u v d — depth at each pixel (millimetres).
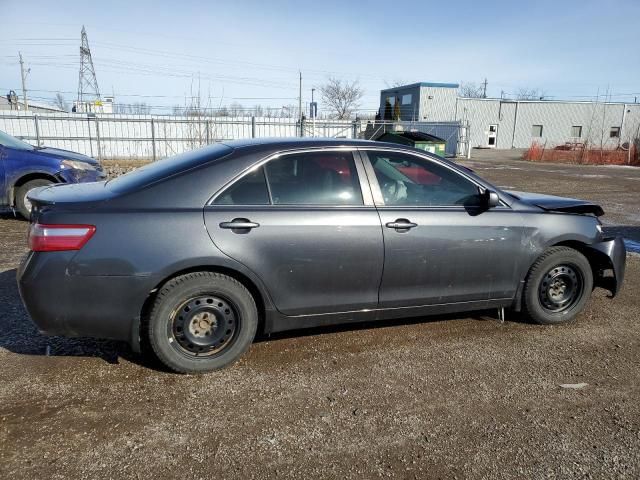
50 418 2818
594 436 2783
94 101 39250
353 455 2584
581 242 4277
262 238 3330
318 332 4094
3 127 24641
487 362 3646
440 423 2881
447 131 33938
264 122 27438
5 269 5562
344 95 51531
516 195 4484
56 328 3115
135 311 3162
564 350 3875
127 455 2535
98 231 3076
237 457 2545
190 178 3338
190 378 3309
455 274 3869
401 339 4008
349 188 3623
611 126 47438
